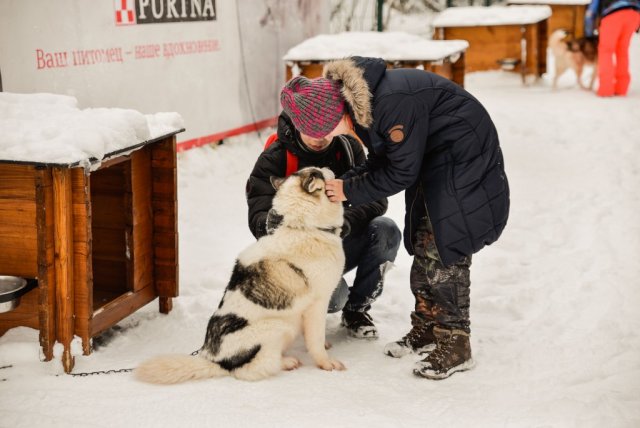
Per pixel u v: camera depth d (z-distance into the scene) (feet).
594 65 38.65
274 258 10.19
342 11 59.31
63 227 10.09
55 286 10.30
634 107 33.17
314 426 9.02
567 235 17.99
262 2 28.73
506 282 15.01
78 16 19.21
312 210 10.27
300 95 9.76
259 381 10.19
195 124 24.82
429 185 10.32
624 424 9.06
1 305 9.78
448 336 10.82
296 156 11.48
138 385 10.03
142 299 12.44
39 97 12.07
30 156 9.77
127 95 21.39
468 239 10.29
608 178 23.04
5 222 10.48
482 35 41.37
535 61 41.34
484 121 10.11
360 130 10.06
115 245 12.69
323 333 10.72
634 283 14.53
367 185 10.14
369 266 11.80
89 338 10.73
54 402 9.51
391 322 12.98
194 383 10.08
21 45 17.43
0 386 9.92
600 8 41.09
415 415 9.39
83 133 10.27
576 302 13.67
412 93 9.67
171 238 12.55
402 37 28.60
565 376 10.58
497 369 10.87
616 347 11.57
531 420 9.20
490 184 10.24
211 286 14.75
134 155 11.78
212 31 25.38
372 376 10.57
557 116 31.91
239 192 22.27
